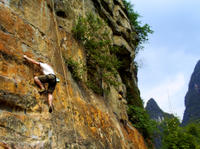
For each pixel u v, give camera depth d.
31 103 5.89
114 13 16.14
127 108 15.16
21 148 4.99
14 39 6.23
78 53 10.27
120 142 10.52
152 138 17.47
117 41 15.10
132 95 17.03
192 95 128.38
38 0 7.95
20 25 6.64
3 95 5.20
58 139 6.27
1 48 5.67
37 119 5.86
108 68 12.34
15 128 5.15
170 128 19.70
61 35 9.51
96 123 9.18
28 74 6.25
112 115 11.54
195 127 28.95
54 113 6.66
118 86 14.00
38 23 7.56
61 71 8.23
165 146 18.78
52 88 6.39
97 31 12.38
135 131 14.05
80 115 8.23
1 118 4.95
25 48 6.54
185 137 19.03
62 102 7.39
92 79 11.10
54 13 9.00
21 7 6.96
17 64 5.99
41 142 5.60
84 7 12.42
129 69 16.78
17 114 5.42
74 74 9.48
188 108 121.88
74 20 10.87
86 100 9.43
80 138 7.43
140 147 13.19
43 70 6.48
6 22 6.15
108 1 15.66
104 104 11.20
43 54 7.25
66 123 7.06
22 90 5.77
